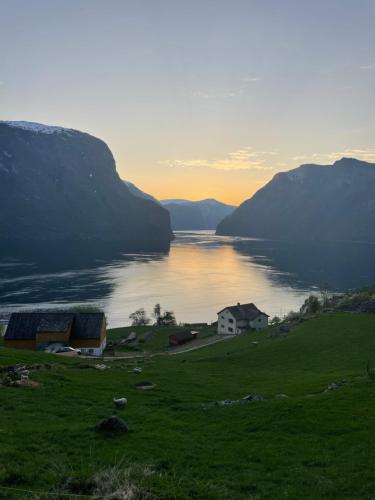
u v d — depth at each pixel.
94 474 16.66
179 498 15.67
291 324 97.69
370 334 70.69
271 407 27.97
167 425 25.02
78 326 95.94
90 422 24.75
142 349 107.56
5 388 30.27
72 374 38.22
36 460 18.20
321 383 38.78
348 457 20.12
